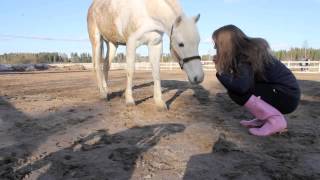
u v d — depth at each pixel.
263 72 4.23
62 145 4.20
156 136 4.52
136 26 6.23
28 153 3.91
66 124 5.27
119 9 6.62
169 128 4.93
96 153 3.88
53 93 9.45
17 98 8.27
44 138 4.51
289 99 4.31
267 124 4.55
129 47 6.45
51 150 4.01
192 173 3.32
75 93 9.27
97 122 5.38
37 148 4.09
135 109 6.41
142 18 6.14
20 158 3.75
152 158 3.71
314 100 7.77
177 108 6.60
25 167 3.50
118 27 6.79
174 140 4.34
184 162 3.60
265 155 3.82
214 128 4.95
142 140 4.36
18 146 4.16
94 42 8.05
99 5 7.53
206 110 6.39
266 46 4.16
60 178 3.23
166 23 5.74
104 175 3.28
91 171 3.37
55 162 3.62
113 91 9.47
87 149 4.03
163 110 6.33
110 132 4.78
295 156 3.78
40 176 3.28
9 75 21.69
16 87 11.91
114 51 8.27
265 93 4.38
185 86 10.97
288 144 4.21
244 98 4.41
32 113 6.15
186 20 5.46
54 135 4.65
